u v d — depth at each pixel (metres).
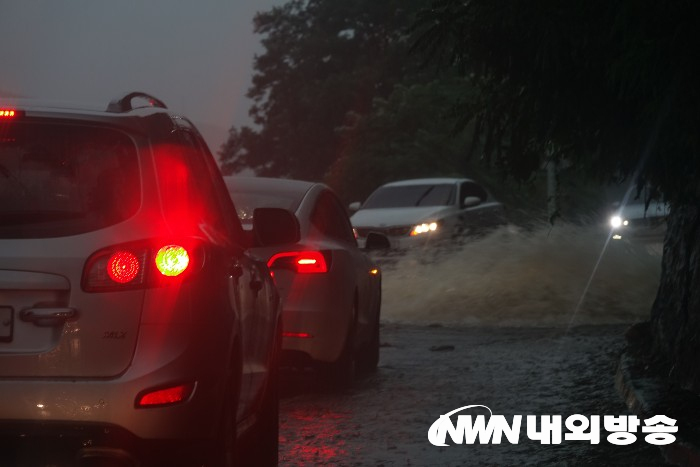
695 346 13.30
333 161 90.81
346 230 16.33
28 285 7.19
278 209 9.34
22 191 7.42
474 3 12.47
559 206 15.10
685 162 12.10
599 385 15.34
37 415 7.07
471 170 51.44
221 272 7.72
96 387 7.09
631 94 11.77
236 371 7.97
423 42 12.98
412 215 32.78
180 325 7.29
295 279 14.11
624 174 13.66
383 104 64.94
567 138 13.20
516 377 16.28
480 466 10.80
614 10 11.49
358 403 14.19
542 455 11.27
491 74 13.15
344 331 14.61
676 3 10.84
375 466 10.75
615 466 10.75
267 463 9.71
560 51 12.05
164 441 7.22
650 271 25.20
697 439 10.91
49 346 7.17
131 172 7.55
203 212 8.12
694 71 11.04
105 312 7.20
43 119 7.59
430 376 16.47
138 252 7.31
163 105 8.82
